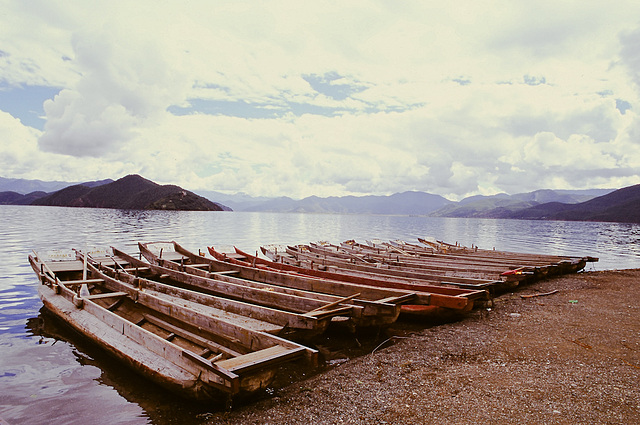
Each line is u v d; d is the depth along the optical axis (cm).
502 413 524
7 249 2625
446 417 516
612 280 1622
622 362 704
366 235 5775
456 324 973
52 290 1098
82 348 839
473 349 786
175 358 594
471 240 5141
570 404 546
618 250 3650
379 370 684
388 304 840
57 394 632
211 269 1463
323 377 662
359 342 877
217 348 700
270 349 588
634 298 1263
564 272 1820
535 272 1583
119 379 688
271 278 1254
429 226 10619
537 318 1017
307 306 878
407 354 764
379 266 1589
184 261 1599
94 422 547
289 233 5644
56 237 3634
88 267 1316
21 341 882
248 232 5541
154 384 661
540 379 631
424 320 1024
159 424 535
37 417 563
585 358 725
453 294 1041
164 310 847
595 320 993
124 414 566
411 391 597
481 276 1379
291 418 524
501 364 702
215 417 538
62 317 914
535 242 4788
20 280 1602
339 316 858
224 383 505
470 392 589
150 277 1363
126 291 985
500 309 1120
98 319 828
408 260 1791
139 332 684
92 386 660
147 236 4069
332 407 551
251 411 548
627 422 497
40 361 767
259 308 819
